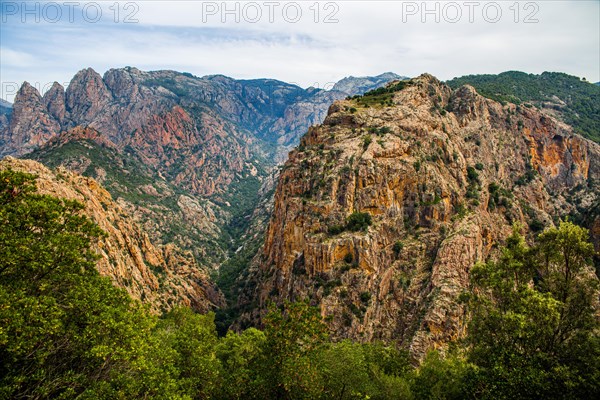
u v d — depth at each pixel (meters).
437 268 91.75
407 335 84.44
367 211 101.06
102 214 104.50
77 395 30.56
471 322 43.75
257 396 43.41
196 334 54.22
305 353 44.09
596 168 177.75
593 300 38.78
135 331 33.84
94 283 36.16
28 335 26.77
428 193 105.12
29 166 90.38
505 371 36.41
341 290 89.31
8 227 30.72
